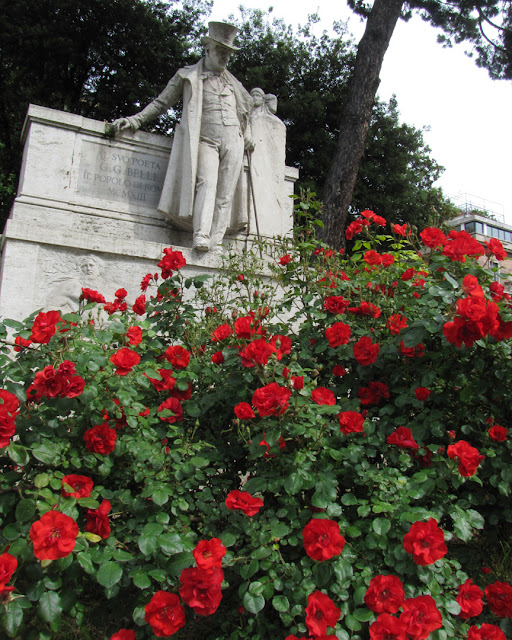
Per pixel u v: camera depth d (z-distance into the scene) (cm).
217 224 634
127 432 225
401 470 213
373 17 1165
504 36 1365
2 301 498
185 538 192
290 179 780
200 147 642
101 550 183
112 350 251
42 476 184
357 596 176
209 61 668
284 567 182
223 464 229
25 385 214
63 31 1502
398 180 1819
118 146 658
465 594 192
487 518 256
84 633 200
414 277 306
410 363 260
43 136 615
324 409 203
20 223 514
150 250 571
